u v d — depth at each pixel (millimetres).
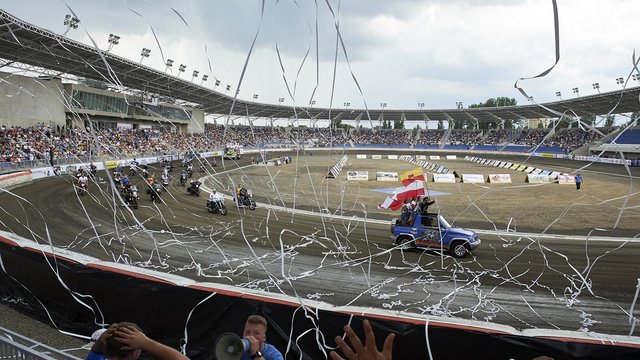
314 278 9516
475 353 5008
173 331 6035
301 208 20219
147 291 6188
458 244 11711
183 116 57594
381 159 62281
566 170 40688
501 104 123312
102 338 2375
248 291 6102
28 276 7227
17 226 13500
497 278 9828
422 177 14375
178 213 17594
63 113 35562
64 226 13914
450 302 8266
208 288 6051
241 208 19438
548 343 4926
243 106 63469
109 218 15602
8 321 6699
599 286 9391
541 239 14164
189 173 32312
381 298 8391
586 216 18344
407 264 10867
